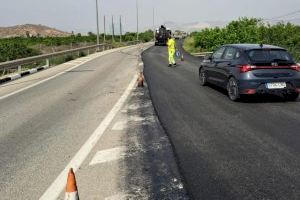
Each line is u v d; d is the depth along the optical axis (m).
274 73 10.45
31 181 5.39
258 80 10.40
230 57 11.58
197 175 5.48
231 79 11.09
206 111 9.65
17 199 4.84
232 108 9.98
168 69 20.67
